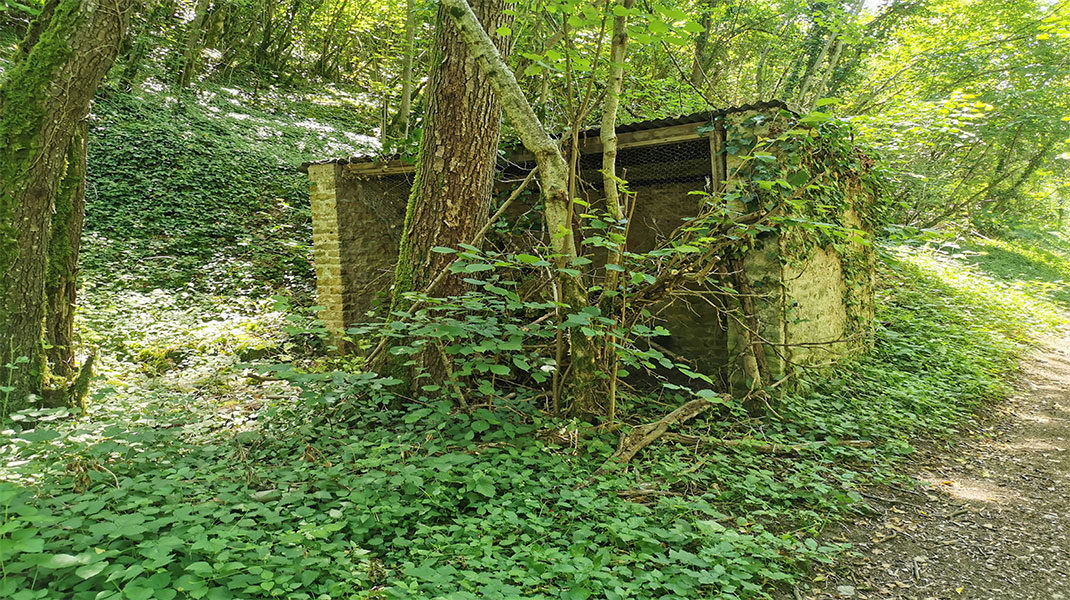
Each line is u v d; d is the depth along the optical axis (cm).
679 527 340
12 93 490
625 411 543
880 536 388
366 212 871
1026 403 710
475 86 542
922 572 346
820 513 413
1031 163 1767
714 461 462
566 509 373
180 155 1247
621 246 485
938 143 1402
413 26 1336
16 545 216
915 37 1378
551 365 485
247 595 251
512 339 445
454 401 529
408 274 550
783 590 324
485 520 333
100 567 222
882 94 1469
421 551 295
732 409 550
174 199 1141
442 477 364
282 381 650
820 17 1261
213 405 562
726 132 598
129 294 902
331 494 363
